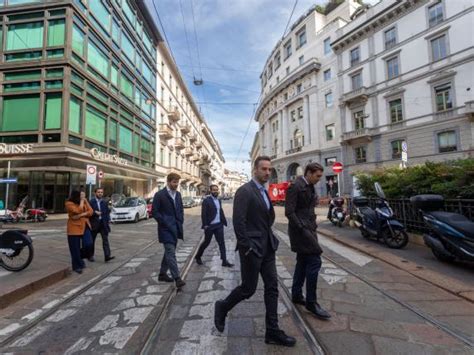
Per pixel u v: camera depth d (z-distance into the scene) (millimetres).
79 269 5750
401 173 8672
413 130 25641
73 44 17594
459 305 3811
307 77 37500
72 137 17438
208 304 3957
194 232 11344
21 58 17625
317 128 35812
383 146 28031
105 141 21109
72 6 17438
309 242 3484
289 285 4723
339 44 32438
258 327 3266
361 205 9336
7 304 4059
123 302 4125
